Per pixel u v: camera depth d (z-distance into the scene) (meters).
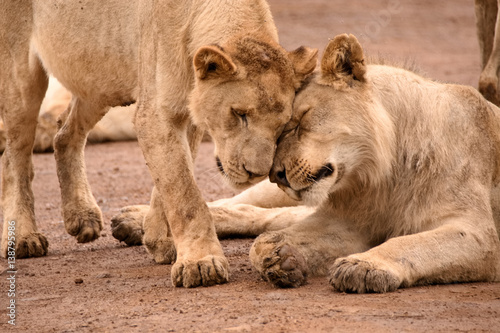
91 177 20.50
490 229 9.58
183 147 10.15
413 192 10.03
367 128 9.80
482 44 17.53
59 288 9.80
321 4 51.94
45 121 24.33
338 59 9.63
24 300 9.21
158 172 10.08
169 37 10.15
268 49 9.62
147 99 10.31
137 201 17.42
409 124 10.16
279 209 13.00
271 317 7.69
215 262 9.34
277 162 9.62
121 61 11.41
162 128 10.13
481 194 9.80
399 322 7.46
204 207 9.84
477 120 10.28
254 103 9.29
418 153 10.04
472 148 10.02
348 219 10.52
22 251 12.23
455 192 9.76
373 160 9.95
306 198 9.68
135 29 11.05
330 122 9.66
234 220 12.89
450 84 10.73
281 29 44.56
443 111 10.12
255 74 9.38
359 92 9.80
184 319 7.82
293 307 8.07
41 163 22.88
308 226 10.26
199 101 9.64
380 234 10.62
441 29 47.94
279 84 9.41
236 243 12.55
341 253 10.15
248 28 10.02
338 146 9.74
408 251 9.00
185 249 9.61
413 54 40.81
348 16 48.59
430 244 9.11
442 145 9.94
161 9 10.23
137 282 9.89
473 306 8.09
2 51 12.73
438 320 7.55
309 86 9.76
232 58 9.45
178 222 9.80
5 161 12.86
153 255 11.28
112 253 12.34
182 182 9.91
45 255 12.45
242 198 13.72
